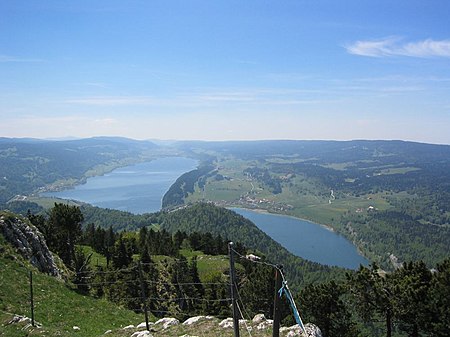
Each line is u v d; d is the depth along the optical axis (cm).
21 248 5381
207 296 8312
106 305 5144
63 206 7012
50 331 3400
